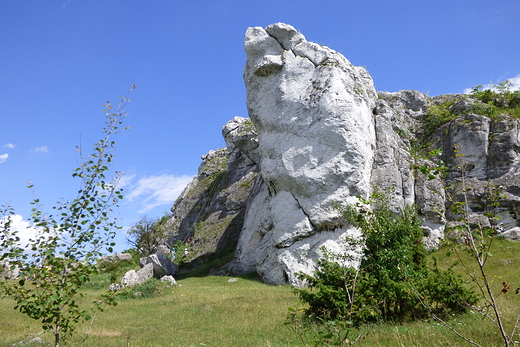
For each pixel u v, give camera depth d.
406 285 9.49
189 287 22.22
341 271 10.40
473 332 7.85
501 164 23.80
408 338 8.05
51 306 6.46
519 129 24.34
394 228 10.91
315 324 9.70
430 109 29.58
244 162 41.69
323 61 24.56
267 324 11.11
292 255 21.45
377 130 26.05
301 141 22.84
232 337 9.99
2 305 17.39
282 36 25.92
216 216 38.03
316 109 22.81
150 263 27.61
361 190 21.59
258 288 20.09
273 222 23.02
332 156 21.89
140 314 15.06
